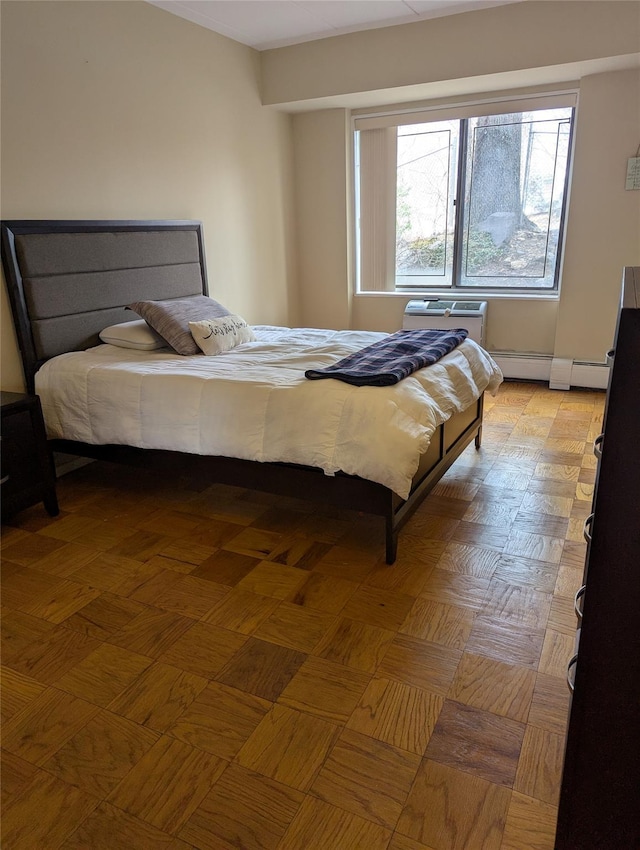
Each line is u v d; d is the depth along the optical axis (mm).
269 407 2352
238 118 4258
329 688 1653
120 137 3295
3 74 2650
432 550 2363
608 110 3916
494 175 4633
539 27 3648
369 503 2240
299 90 4371
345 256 5074
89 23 3033
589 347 4438
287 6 3592
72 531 2590
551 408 4137
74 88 2994
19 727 1549
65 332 3021
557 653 1765
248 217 4504
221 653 1806
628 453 808
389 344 2930
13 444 2492
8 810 1322
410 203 4945
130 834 1263
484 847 1212
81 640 1879
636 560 805
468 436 3119
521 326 4738
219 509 2783
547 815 1272
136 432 2648
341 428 2209
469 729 1501
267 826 1270
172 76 3611
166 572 2254
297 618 1963
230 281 4391
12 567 2301
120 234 3283
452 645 1812
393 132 4801
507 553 2328
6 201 2730
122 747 1480
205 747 1474
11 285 2750
